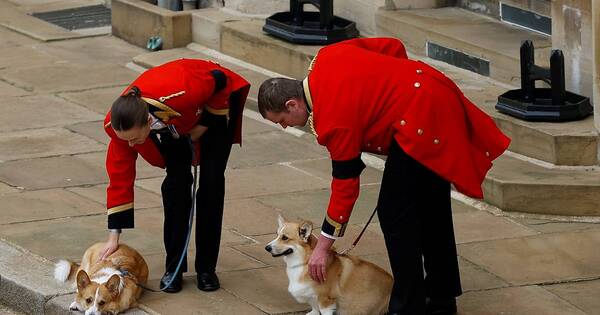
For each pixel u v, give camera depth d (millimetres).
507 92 14031
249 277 11195
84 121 16219
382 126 9422
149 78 10047
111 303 10172
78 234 12289
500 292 10930
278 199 13414
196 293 10789
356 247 11984
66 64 18828
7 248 11859
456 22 16688
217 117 10445
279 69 17094
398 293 9758
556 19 14188
